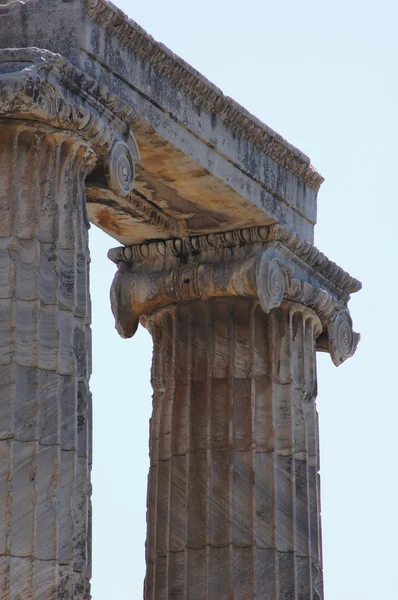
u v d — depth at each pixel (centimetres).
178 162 5881
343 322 6869
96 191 5434
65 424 4953
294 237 6431
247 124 6144
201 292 6406
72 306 5047
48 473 4884
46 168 5078
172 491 6391
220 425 6412
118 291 6544
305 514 6450
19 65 5044
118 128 5403
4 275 4962
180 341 6506
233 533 6300
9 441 4838
